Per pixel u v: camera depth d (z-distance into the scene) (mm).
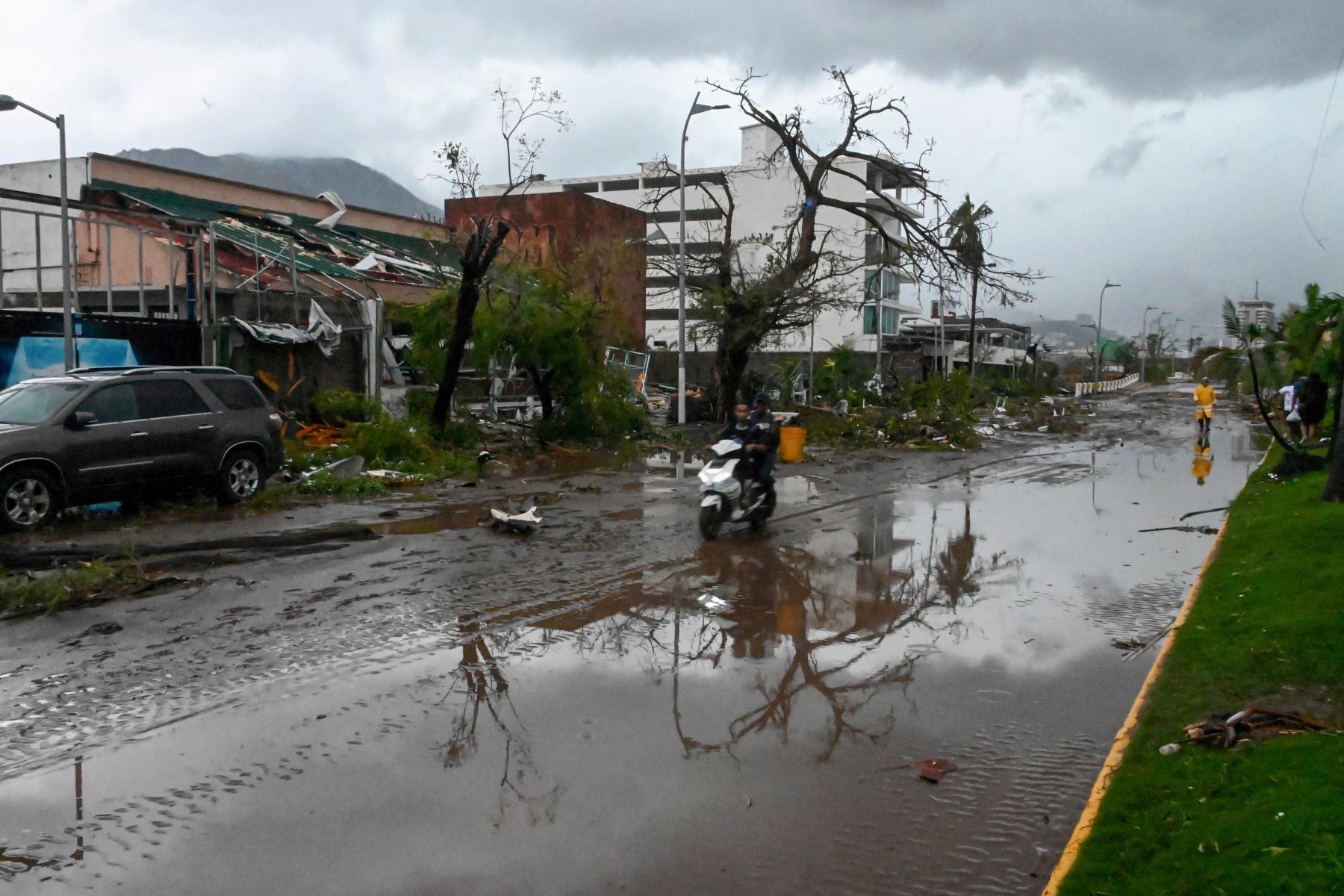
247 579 8953
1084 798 4645
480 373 26438
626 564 9938
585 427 23344
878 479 18344
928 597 8805
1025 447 26438
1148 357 119688
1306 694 5484
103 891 3758
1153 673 6277
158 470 12305
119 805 4484
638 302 40875
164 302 21938
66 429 11375
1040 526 12766
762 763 5047
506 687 6184
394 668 6512
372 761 5000
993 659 6898
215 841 4160
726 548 10969
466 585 8867
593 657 6848
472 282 19297
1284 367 18859
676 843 4191
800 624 7836
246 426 13375
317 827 4297
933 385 27984
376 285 25859
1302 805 3955
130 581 8477
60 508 11367
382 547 10641
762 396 12156
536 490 15625
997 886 3848
